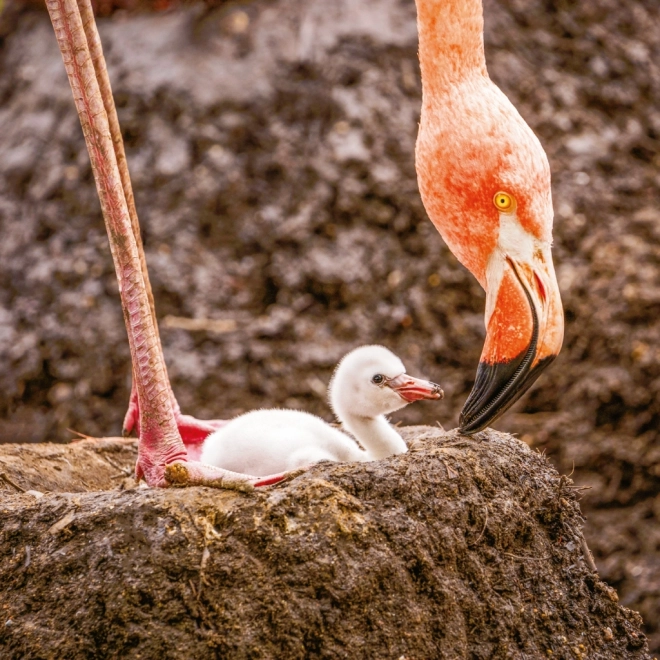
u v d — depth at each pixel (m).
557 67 12.81
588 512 10.02
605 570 9.63
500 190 4.95
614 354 10.59
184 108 12.04
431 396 5.33
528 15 13.20
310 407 10.49
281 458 5.00
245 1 12.92
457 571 4.25
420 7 5.12
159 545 4.02
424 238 11.34
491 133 4.98
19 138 12.70
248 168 11.74
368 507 4.17
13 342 11.27
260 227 11.45
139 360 4.82
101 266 11.52
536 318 4.88
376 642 4.00
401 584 4.09
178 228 11.44
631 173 12.20
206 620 3.92
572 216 11.65
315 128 11.88
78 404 10.85
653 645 9.17
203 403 10.46
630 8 13.68
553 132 12.30
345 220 11.41
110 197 4.78
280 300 11.10
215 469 4.42
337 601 3.98
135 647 3.90
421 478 4.30
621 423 10.37
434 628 4.12
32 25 14.08
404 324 10.97
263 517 4.07
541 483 4.72
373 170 11.52
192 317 10.95
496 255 5.02
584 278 11.12
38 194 12.16
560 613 4.47
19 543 4.22
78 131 12.44
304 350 10.78
